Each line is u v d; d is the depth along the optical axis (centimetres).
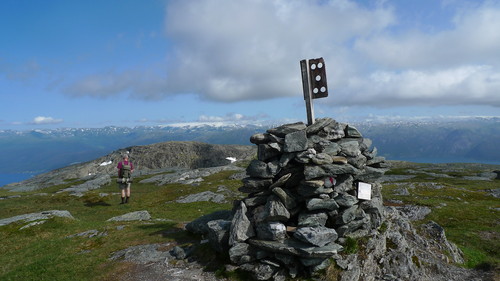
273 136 1741
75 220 2839
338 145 1756
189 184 5966
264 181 1723
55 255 1889
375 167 1939
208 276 1553
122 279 1541
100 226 2627
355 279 1490
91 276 1588
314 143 1733
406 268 1709
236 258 1569
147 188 6059
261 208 1708
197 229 2147
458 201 4828
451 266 2091
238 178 6288
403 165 13125
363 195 1777
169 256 1798
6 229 2533
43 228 2523
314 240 1457
